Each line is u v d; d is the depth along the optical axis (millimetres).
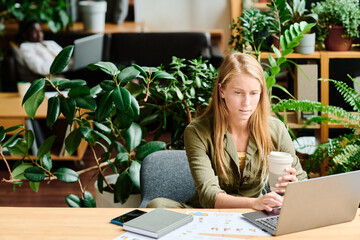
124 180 2887
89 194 2908
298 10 3379
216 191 2107
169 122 5293
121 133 3084
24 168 2865
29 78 5926
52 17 6430
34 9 6414
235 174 2354
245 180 2367
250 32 3369
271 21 3471
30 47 5949
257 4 6395
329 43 3504
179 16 7273
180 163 2654
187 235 1748
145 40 6262
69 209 1990
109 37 6207
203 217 1897
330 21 3484
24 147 2844
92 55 5723
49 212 1966
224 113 2312
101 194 3100
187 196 2619
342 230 1796
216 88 2295
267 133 2342
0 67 6238
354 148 2801
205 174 2203
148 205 2391
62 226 1844
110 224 1854
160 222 1804
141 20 7297
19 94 5109
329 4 3445
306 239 1725
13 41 6719
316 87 3463
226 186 2383
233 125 2346
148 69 2805
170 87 3082
